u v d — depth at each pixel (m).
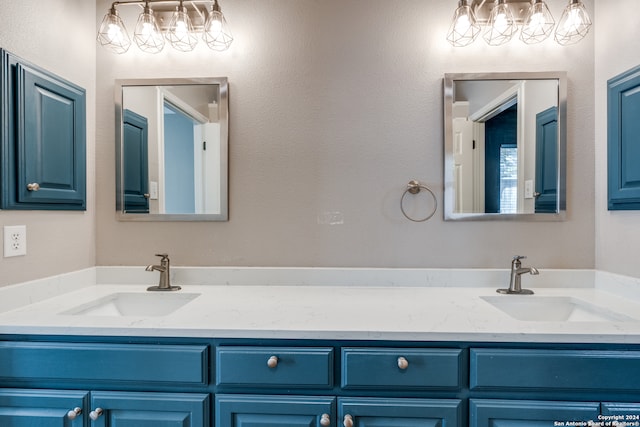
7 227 1.21
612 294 1.45
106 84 1.66
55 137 1.38
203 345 1.07
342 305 1.30
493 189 1.60
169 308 1.49
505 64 1.59
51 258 1.40
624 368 0.99
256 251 1.65
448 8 1.60
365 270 1.61
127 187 1.66
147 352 1.05
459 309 1.25
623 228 1.42
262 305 1.30
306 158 1.63
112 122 1.66
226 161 1.64
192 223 1.66
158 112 1.66
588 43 1.58
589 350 1.01
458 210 1.60
